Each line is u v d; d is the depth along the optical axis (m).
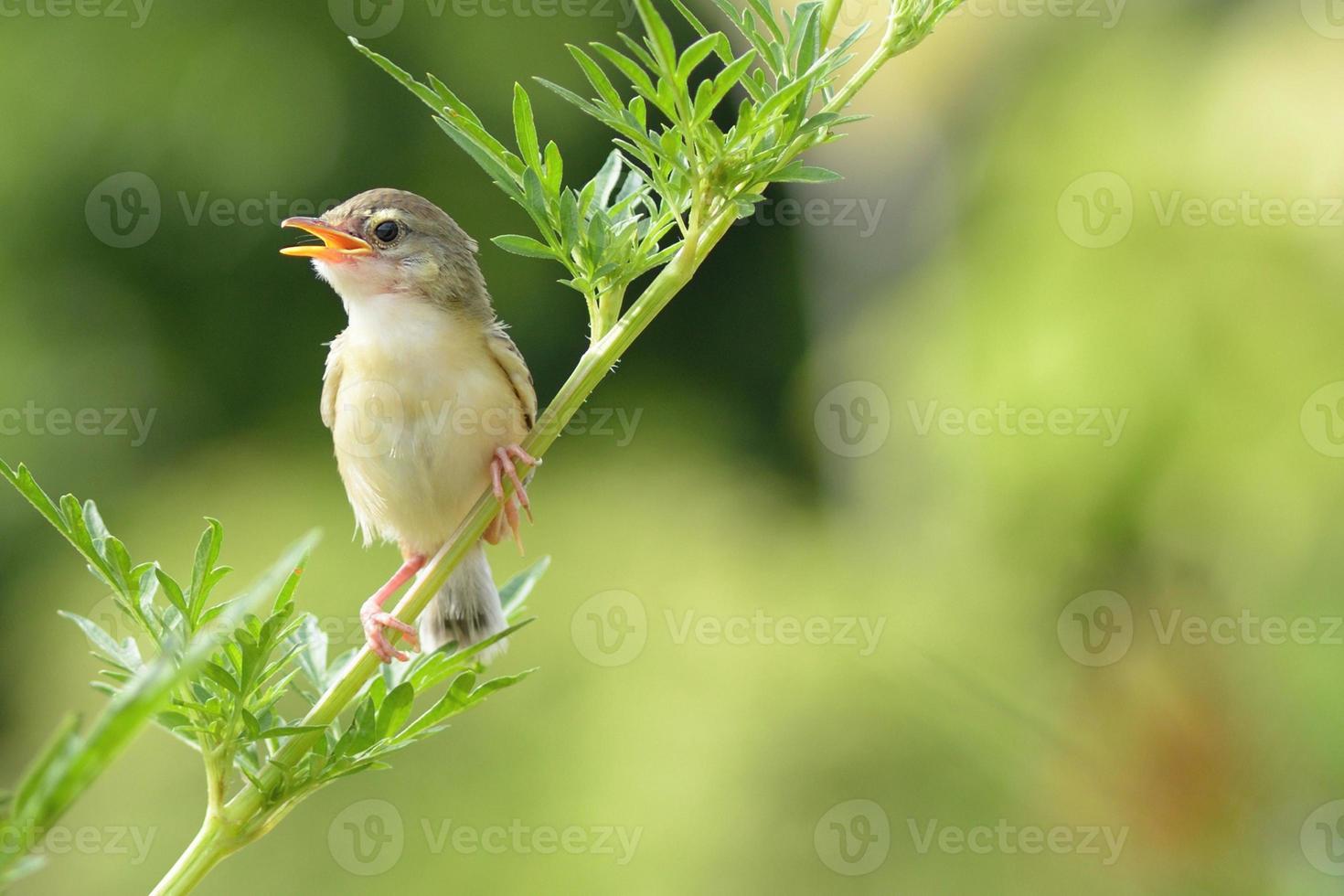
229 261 20.47
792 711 13.11
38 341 20.25
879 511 17.52
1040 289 13.62
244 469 19.91
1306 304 12.17
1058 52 15.37
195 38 19.69
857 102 21.66
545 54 19.94
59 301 20.36
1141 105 13.81
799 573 15.98
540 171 3.68
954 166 18.53
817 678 13.37
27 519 19.56
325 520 16.81
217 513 17.86
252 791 3.27
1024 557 13.26
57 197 19.95
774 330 24.28
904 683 12.41
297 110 19.83
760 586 15.55
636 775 13.02
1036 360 13.44
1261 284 12.34
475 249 6.45
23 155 19.70
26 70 19.59
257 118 19.80
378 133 20.12
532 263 20.97
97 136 19.78
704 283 24.08
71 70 19.66
